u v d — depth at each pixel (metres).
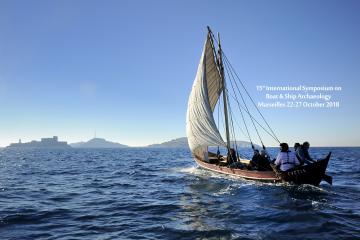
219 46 30.75
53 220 13.88
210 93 33.06
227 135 30.16
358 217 13.32
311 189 20.09
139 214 14.91
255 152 26.00
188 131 34.78
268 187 21.42
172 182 26.97
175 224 12.88
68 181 29.27
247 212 14.61
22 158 89.38
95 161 68.81
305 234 11.12
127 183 27.22
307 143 21.66
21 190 23.30
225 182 24.81
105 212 15.46
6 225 13.04
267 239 10.67
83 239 11.12
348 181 25.33
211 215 14.27
